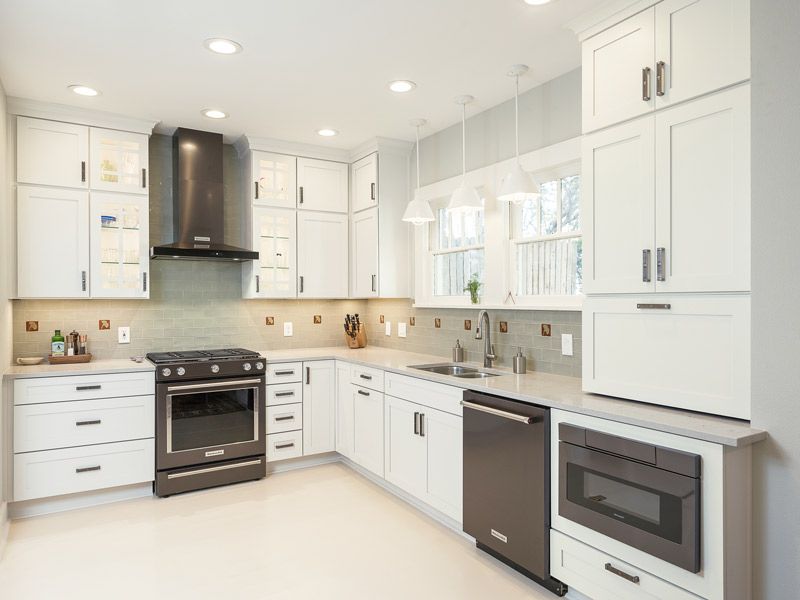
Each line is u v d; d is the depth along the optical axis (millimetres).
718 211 1920
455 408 2869
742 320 1857
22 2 2234
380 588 2414
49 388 3219
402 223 4328
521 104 3297
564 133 3010
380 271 4227
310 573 2545
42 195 3412
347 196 4598
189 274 4242
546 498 2318
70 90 3197
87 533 2977
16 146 3338
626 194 2229
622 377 2252
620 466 1997
